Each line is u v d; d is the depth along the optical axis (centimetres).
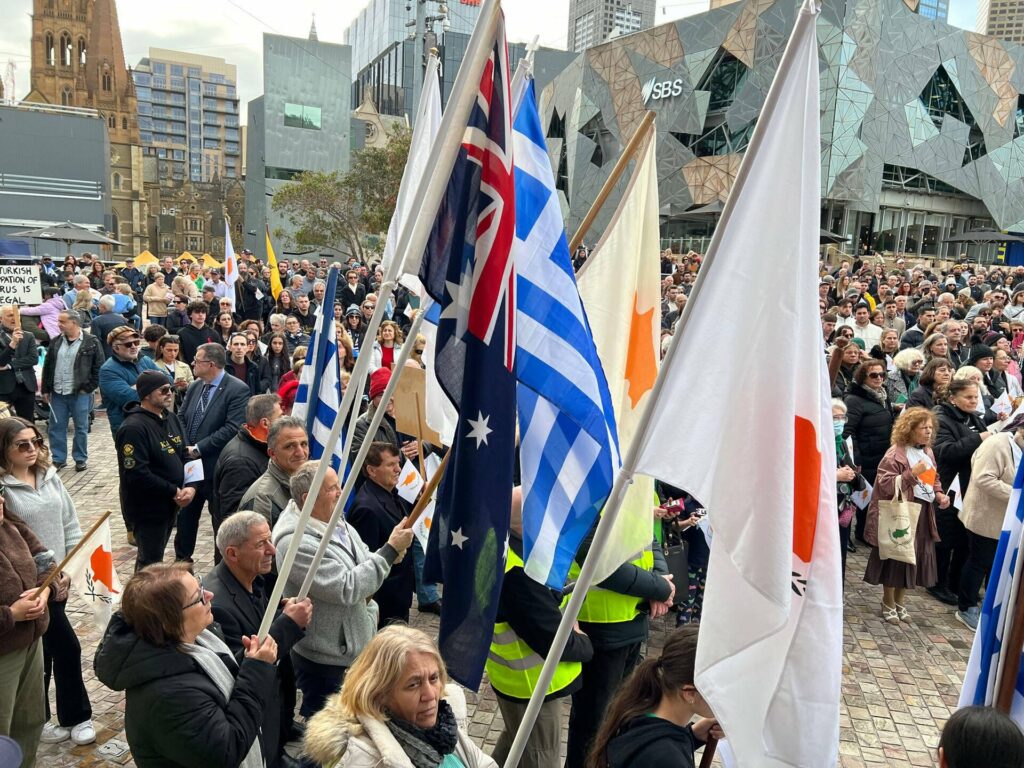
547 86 6588
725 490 224
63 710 434
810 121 217
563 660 354
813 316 221
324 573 373
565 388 291
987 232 4481
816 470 225
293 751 392
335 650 382
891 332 956
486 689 528
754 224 222
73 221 5306
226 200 11438
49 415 1114
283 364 1040
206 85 16912
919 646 613
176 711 265
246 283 1653
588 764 261
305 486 389
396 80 9719
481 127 279
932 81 4794
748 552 221
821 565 228
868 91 4475
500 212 277
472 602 276
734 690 239
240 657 333
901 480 625
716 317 225
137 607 272
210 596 297
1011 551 291
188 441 684
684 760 235
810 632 227
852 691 542
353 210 5703
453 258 283
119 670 271
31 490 426
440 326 284
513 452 277
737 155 4641
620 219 353
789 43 216
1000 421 717
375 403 675
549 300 300
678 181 5016
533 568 288
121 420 796
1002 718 220
